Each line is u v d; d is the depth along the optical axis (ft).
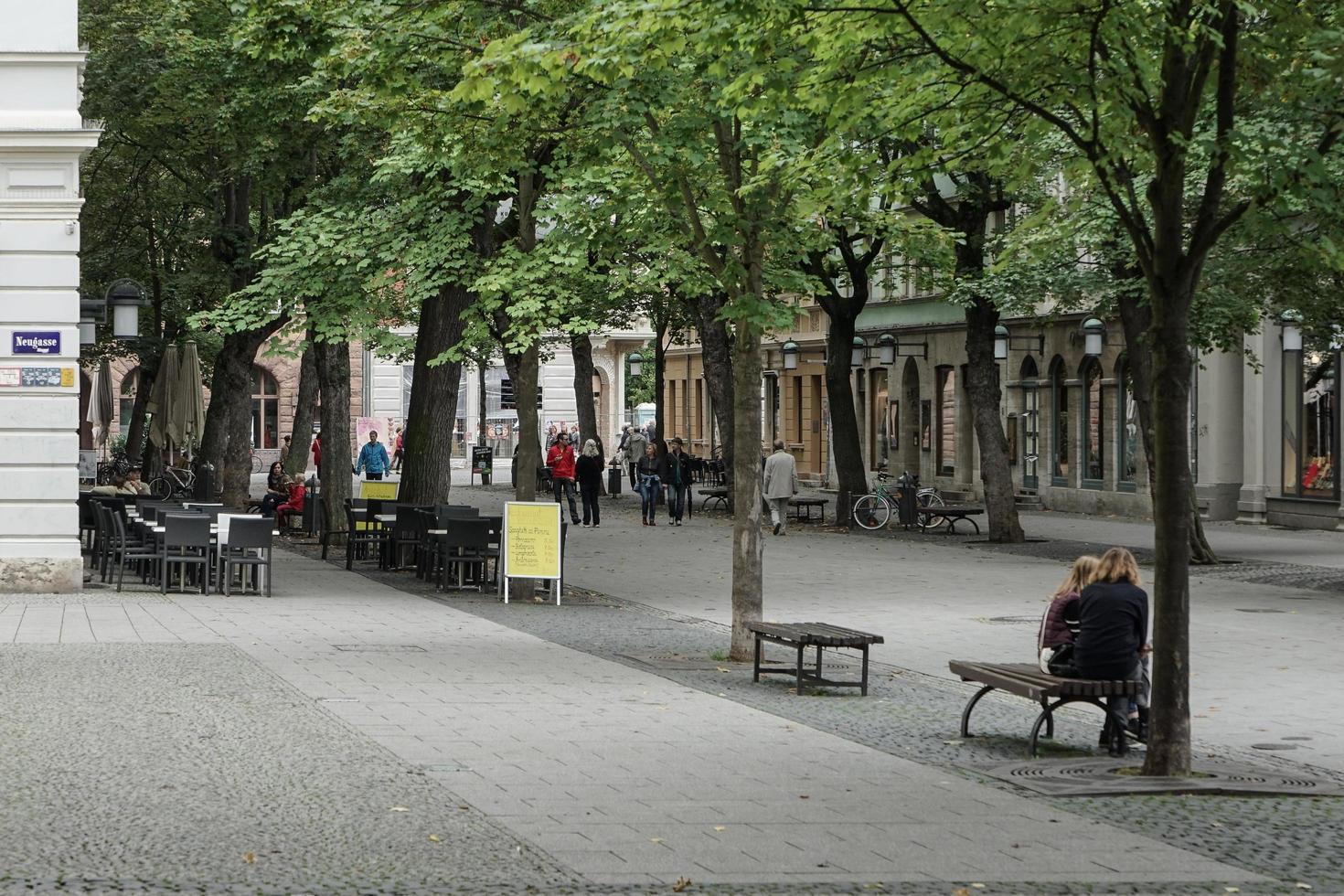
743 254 59.72
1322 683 54.24
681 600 80.79
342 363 111.04
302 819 30.96
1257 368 104.32
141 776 34.88
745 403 59.16
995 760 40.52
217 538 79.56
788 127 57.67
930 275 114.11
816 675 52.70
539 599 79.51
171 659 53.93
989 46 40.75
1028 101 40.98
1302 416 129.80
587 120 61.31
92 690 46.96
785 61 42.50
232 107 93.91
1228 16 38.65
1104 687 41.55
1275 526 131.54
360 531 98.43
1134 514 147.64
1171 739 38.29
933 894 26.50
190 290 128.06
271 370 260.62
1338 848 30.63
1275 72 42.29
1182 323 38.45
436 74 73.77
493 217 87.76
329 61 63.46
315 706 45.06
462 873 27.02
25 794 32.94
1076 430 156.66
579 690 49.83
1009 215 115.14
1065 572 94.89
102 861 27.37
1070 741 43.98
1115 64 38.81
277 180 100.27
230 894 25.39
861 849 29.53
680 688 51.39
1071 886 27.27
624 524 140.15
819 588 85.30
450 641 61.62
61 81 75.36
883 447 193.36
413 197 80.94
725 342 149.18
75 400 76.13
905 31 41.22
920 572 94.68
